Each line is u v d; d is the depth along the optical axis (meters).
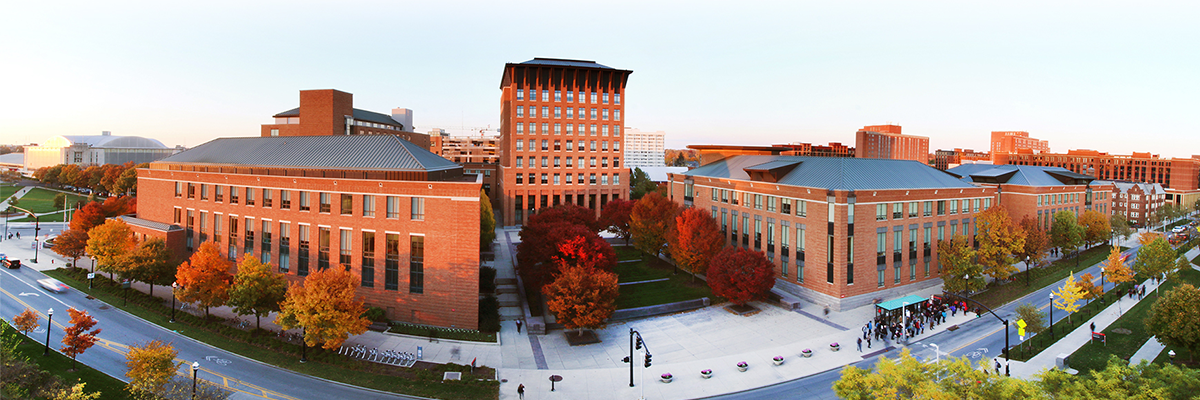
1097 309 57.38
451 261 49.91
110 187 147.25
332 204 53.41
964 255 58.09
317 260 54.16
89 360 41.97
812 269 60.44
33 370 35.28
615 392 38.94
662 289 65.75
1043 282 68.75
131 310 54.44
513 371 42.12
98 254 59.88
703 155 99.88
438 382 39.44
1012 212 88.06
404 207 50.88
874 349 46.88
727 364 43.97
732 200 74.12
